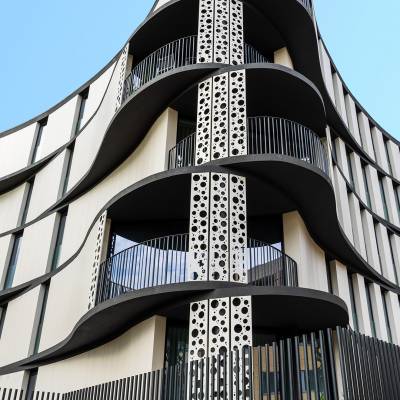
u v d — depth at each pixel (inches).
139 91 594.2
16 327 753.0
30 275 789.2
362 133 972.6
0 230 923.4
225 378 354.3
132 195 548.1
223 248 471.5
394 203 965.2
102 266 566.6
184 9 645.9
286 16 652.7
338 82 909.2
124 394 433.4
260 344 508.4
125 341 529.3
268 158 499.8
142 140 657.0
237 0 633.0
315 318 488.4
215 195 492.1
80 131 855.7
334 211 570.3
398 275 878.4
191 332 439.2
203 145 538.3
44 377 655.1
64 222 797.9
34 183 933.2
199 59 588.7
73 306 636.7
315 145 590.2
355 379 304.8
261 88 581.3
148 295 458.3
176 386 386.6
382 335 735.1
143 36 693.9
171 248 557.3
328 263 679.1
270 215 574.6
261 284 501.7
